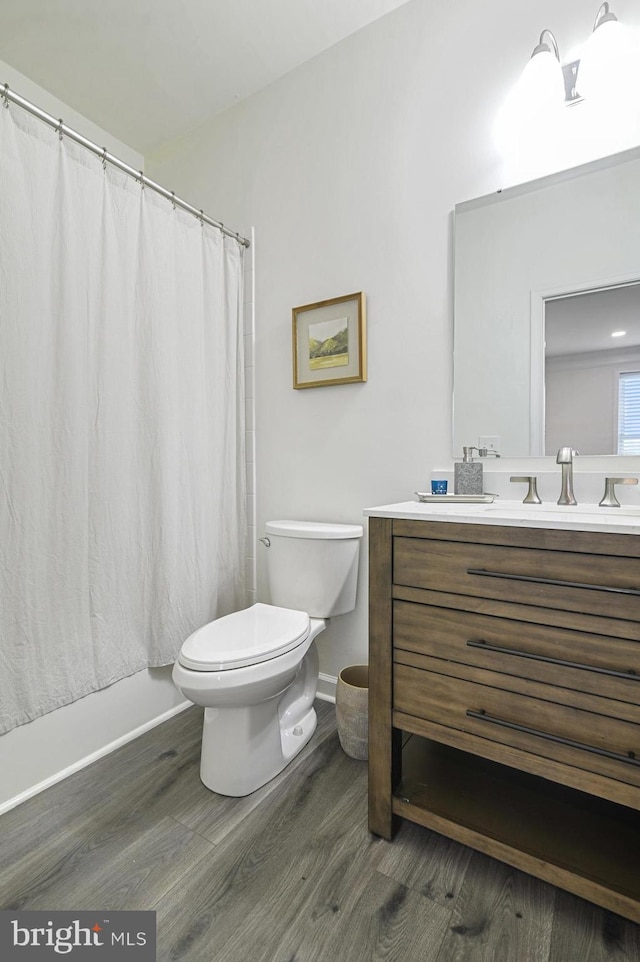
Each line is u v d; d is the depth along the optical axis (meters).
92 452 1.54
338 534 1.71
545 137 1.47
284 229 2.05
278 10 1.71
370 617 1.25
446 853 1.18
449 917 1.01
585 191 1.42
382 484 1.81
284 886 1.09
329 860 1.16
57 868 1.13
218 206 2.28
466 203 1.60
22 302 1.32
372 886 1.09
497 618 1.07
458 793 1.24
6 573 1.31
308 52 1.91
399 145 1.73
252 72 2.01
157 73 2.00
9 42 1.84
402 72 1.72
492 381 1.57
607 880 0.98
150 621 1.73
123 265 1.61
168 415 1.74
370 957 0.93
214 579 1.99
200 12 1.71
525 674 1.04
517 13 1.50
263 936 0.97
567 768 1.00
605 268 1.40
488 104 1.55
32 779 1.40
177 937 0.97
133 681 1.70
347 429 1.89
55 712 1.46
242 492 2.17
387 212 1.77
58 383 1.41
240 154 2.19
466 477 1.51
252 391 2.18
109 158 1.53
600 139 1.39
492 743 1.08
